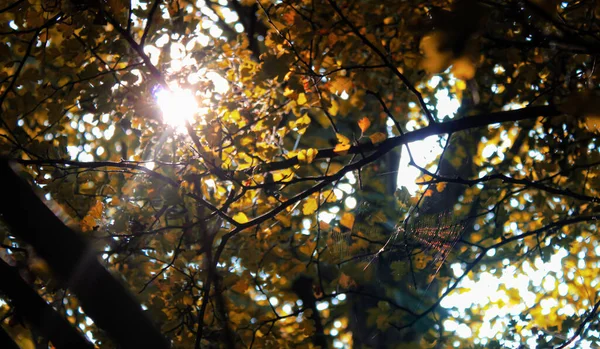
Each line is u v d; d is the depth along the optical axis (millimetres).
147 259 4500
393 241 4129
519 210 6148
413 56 4320
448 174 5762
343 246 4551
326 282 6102
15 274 2344
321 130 6777
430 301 5438
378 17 4559
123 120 4289
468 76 1437
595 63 3117
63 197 3963
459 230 4195
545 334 5457
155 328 2193
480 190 5770
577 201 5605
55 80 4727
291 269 4629
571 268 6578
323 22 3854
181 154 4180
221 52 4723
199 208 3842
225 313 4379
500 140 6270
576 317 5543
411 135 3502
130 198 4176
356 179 6344
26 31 3490
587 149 5449
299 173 3986
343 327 6648
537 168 5559
